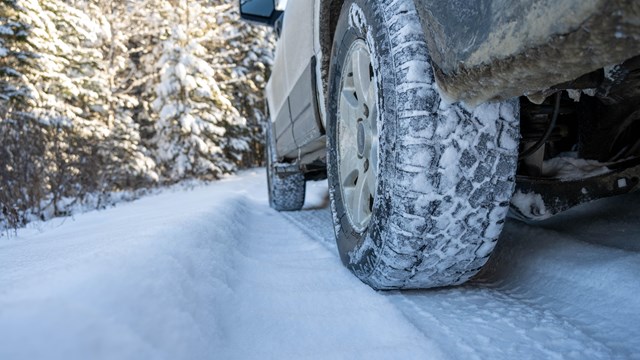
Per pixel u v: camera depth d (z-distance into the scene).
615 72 1.20
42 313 0.84
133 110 21.22
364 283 1.78
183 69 17.70
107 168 9.02
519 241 1.98
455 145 1.37
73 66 13.12
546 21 0.82
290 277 1.94
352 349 1.21
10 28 10.20
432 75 1.39
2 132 6.32
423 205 1.37
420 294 1.68
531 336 1.28
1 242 3.57
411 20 1.45
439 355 1.16
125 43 21.08
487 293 1.67
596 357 1.14
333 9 2.14
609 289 1.45
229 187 13.72
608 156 1.78
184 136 18.05
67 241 2.57
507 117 1.41
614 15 0.72
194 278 1.46
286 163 4.66
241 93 24.52
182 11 18.94
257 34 24.58
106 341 0.86
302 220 4.20
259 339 1.29
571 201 1.76
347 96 1.98
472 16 1.04
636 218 1.94
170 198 8.39
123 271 1.12
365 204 1.78
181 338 1.06
